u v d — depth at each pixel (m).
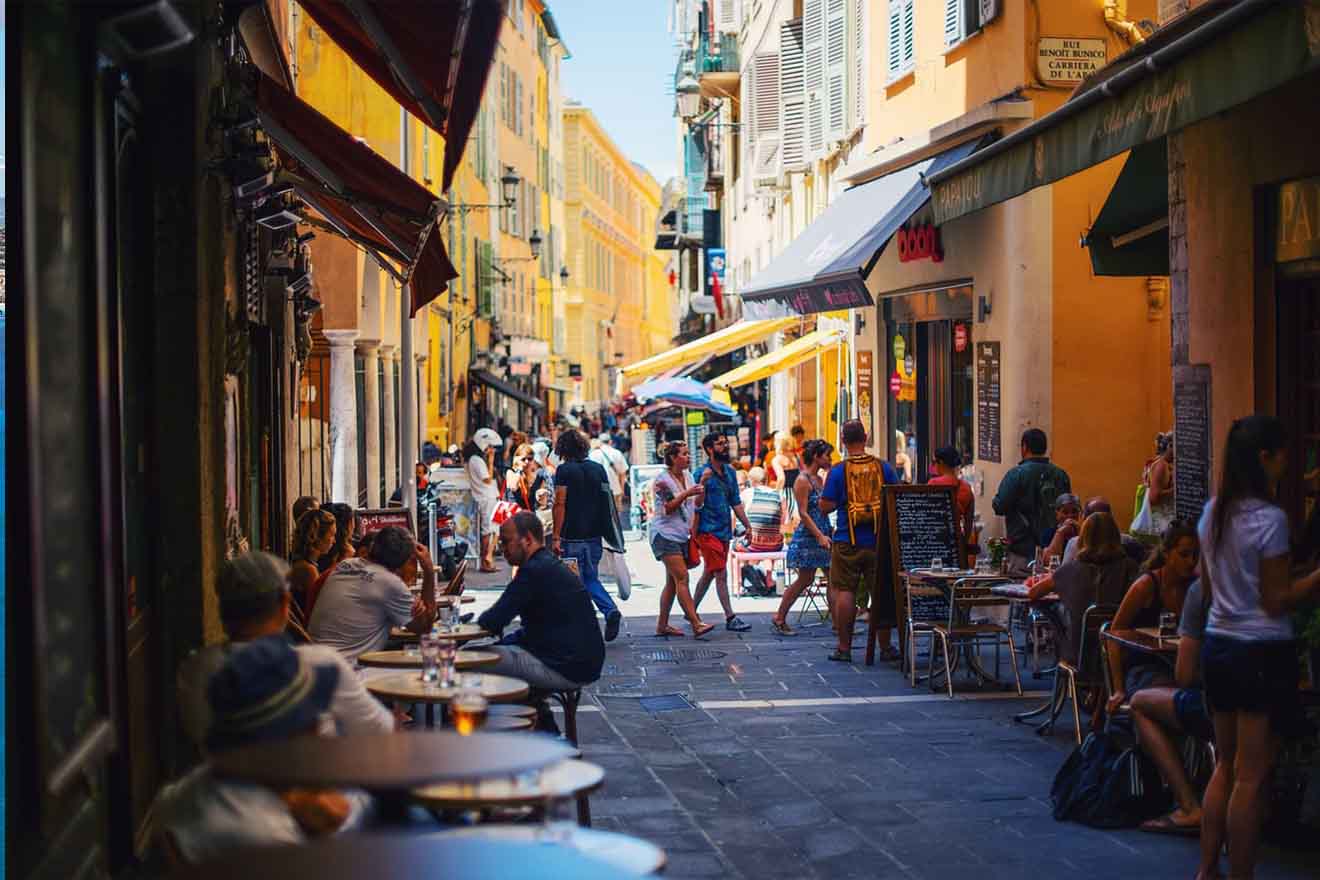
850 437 14.75
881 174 21.50
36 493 5.13
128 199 7.50
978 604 12.84
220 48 9.09
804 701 12.61
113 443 6.73
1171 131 7.92
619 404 53.34
